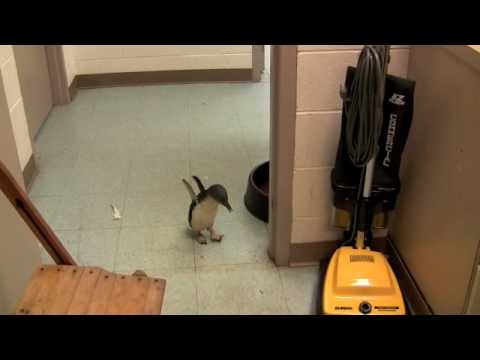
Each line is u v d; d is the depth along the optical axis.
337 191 2.12
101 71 4.20
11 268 1.93
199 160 3.24
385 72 1.79
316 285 2.33
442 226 1.89
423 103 2.00
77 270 1.68
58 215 2.77
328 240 2.40
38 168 3.17
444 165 1.85
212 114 3.79
